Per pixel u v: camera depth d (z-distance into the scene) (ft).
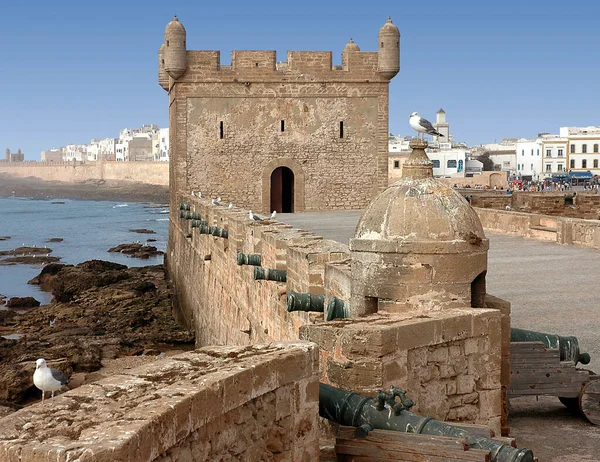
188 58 154.30
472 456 21.74
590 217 140.56
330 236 103.96
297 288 46.75
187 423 17.48
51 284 191.83
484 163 462.19
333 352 26.58
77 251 288.10
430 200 30.71
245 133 156.87
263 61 156.25
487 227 117.60
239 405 19.56
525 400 36.11
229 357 21.22
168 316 144.36
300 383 21.98
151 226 404.77
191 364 20.48
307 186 159.12
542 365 32.91
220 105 155.94
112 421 16.21
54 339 116.78
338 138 159.12
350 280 34.81
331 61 157.69
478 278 31.35
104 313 144.56
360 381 25.91
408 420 23.53
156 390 18.16
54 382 31.68
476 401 29.22
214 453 18.74
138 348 112.57
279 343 22.80
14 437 15.58
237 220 76.79
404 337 26.66
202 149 156.15
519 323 50.14
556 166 443.32
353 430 23.56
